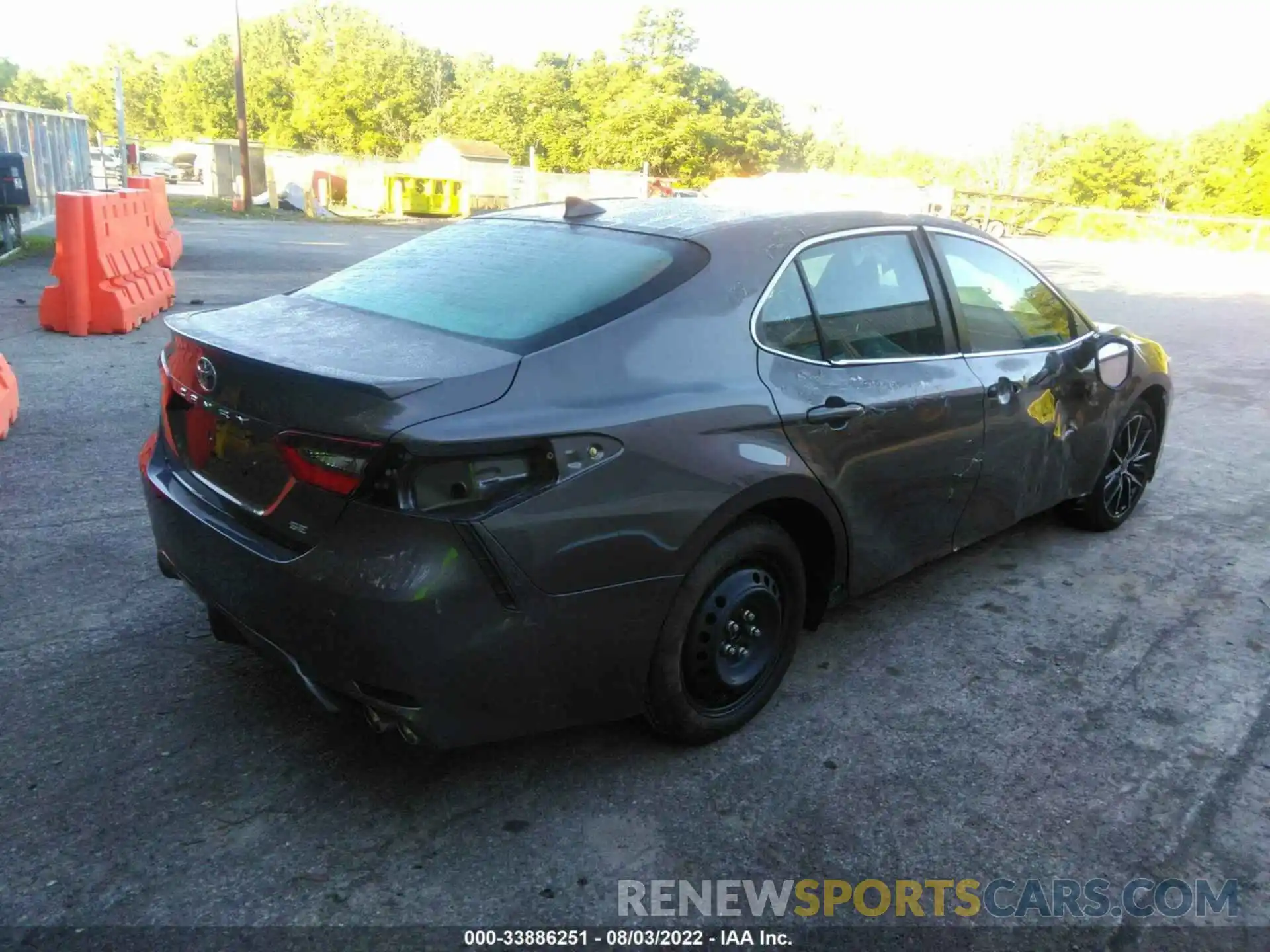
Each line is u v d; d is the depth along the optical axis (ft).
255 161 113.70
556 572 8.30
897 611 13.69
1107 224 128.98
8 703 10.35
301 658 8.47
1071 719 11.14
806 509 10.44
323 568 8.09
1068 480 15.03
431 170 123.13
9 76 230.68
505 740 10.07
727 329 9.88
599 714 9.21
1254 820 9.51
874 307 11.55
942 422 11.83
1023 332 13.83
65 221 28.86
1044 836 9.16
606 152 186.91
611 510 8.54
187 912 7.79
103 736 9.89
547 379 8.56
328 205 109.91
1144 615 13.84
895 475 11.39
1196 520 17.80
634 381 9.00
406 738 8.43
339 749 9.92
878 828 9.17
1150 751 10.57
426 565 7.82
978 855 8.87
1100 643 12.98
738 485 9.37
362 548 7.94
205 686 10.89
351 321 9.89
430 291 10.35
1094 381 14.83
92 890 7.95
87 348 27.43
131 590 13.01
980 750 10.46
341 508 8.05
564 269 10.19
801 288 10.77
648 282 9.73
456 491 7.89
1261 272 76.69
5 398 19.10
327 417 8.05
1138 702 11.55
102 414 20.99
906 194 92.48
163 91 283.38
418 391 7.96
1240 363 34.09
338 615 8.03
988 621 13.48
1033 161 208.33
